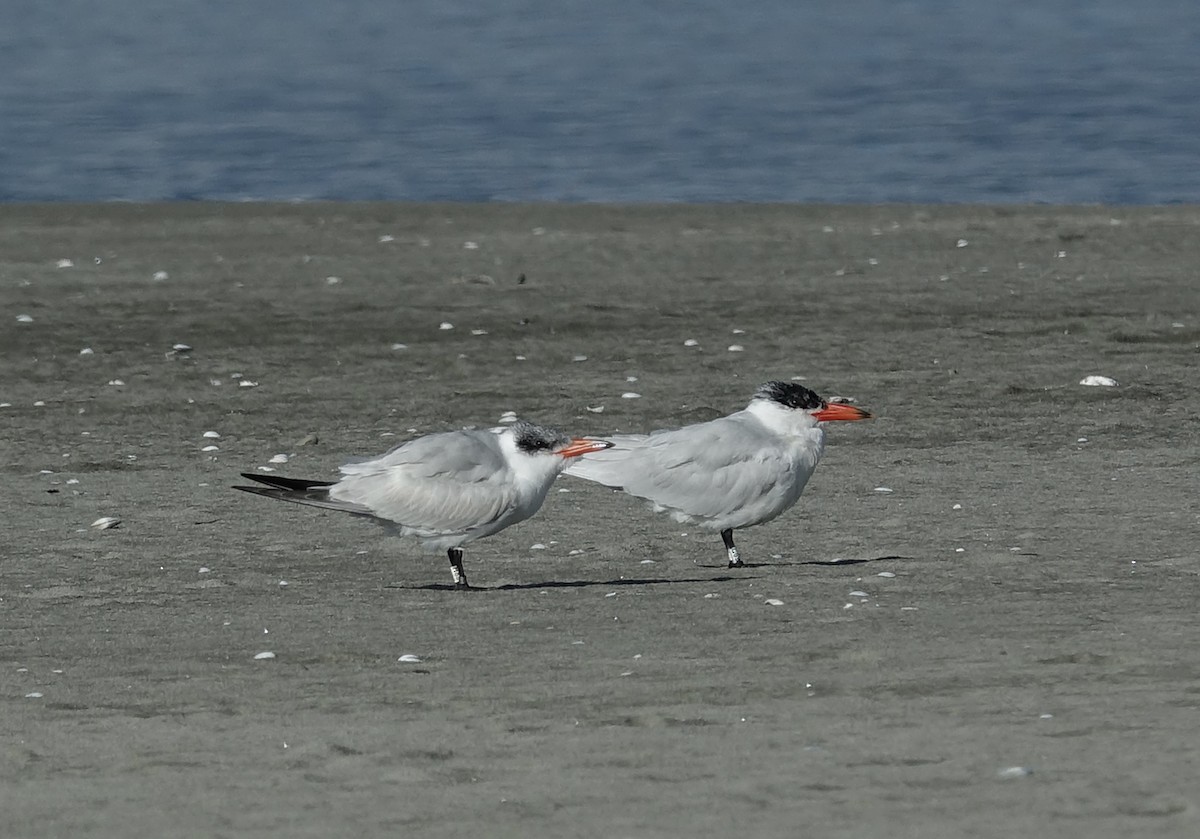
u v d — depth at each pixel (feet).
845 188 111.75
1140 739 24.97
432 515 38.60
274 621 34.68
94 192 112.47
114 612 35.91
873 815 22.33
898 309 75.10
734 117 142.10
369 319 73.97
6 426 57.88
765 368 65.46
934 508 46.03
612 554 42.14
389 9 257.96
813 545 42.52
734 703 27.71
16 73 178.81
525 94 158.71
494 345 69.51
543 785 23.95
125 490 49.37
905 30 218.38
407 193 112.27
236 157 125.59
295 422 58.34
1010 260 85.66
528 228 96.17
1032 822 21.85
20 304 76.79
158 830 22.70
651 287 80.38
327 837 22.27
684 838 21.81
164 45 208.44
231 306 76.54
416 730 26.76
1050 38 205.46
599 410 59.62
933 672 29.12
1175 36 204.44
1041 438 54.65
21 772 25.22
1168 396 59.98
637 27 227.81
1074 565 38.58
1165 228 93.25
